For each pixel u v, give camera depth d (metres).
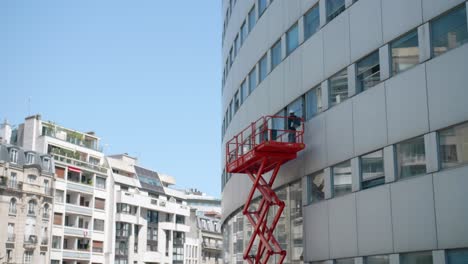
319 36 22.84
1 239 72.00
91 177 91.19
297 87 24.44
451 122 16.02
